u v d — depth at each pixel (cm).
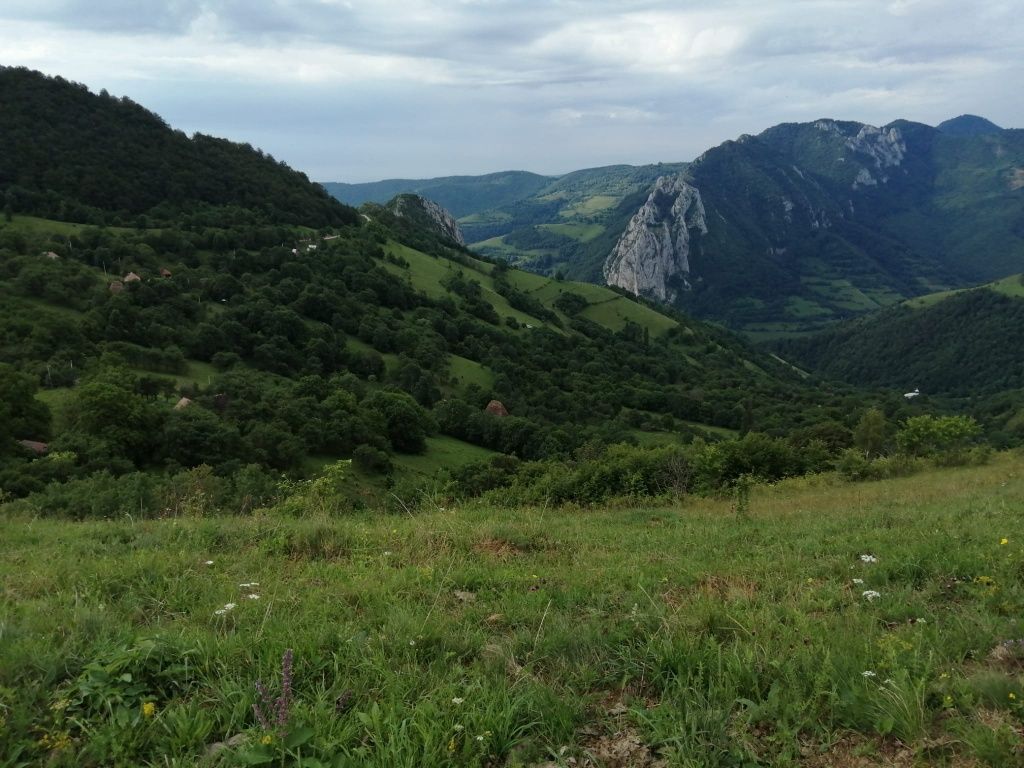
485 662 367
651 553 705
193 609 454
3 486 2544
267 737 262
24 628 377
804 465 2548
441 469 4216
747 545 763
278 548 665
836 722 305
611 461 2069
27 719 281
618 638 397
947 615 425
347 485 1714
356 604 476
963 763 266
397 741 275
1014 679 317
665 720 301
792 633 395
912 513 1022
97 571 536
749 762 275
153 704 296
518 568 605
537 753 285
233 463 3738
